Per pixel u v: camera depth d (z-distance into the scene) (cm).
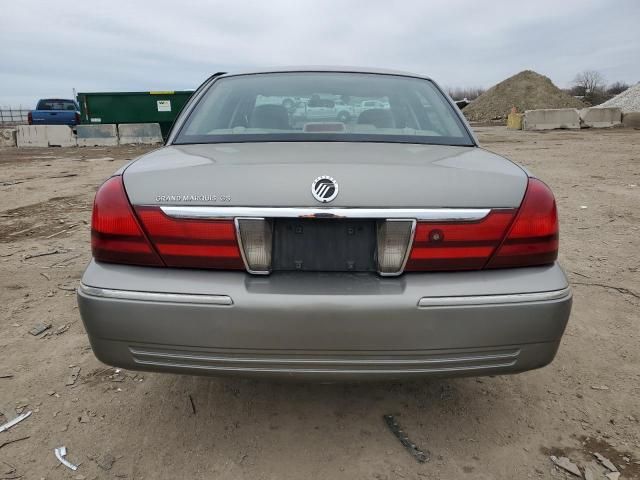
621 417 221
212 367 168
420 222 163
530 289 167
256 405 230
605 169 962
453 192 166
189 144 220
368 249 168
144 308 164
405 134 227
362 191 163
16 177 955
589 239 484
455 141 227
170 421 219
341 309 160
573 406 230
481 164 186
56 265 414
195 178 169
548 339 171
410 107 250
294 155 185
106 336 169
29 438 207
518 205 170
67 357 270
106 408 227
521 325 167
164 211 165
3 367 260
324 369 167
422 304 161
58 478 186
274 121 235
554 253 175
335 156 183
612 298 345
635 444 204
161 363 170
